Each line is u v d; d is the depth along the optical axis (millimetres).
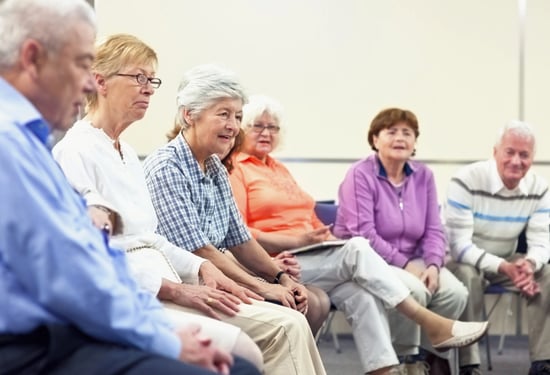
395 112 4023
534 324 4086
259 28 5223
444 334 3469
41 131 1703
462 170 4312
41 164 1656
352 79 5258
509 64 5266
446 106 5262
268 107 3822
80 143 2412
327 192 5281
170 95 5188
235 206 3074
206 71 2889
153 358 1648
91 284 1632
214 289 2525
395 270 3857
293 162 5266
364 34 5242
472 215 4258
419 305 3502
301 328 2504
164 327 1780
